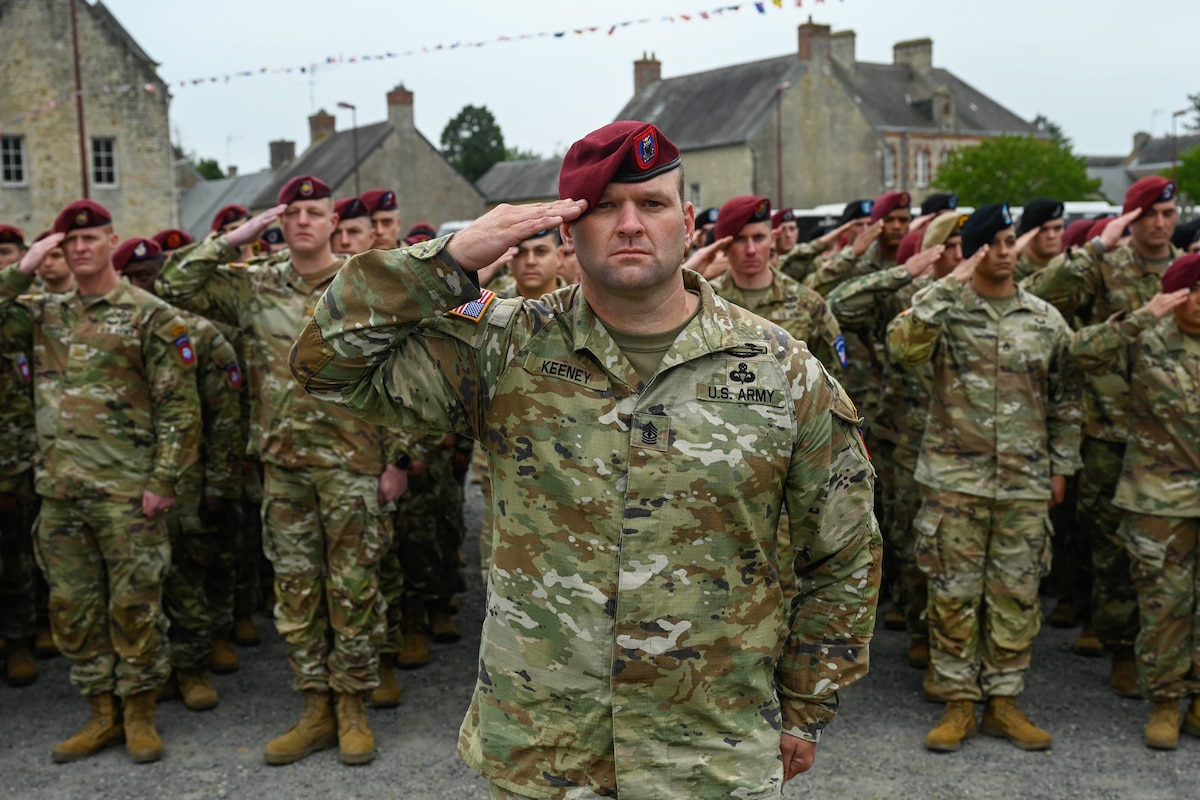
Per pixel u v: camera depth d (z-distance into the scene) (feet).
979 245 15.66
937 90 172.86
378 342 7.36
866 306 18.02
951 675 15.57
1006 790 14.08
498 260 7.32
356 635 15.31
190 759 15.51
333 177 140.36
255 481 20.57
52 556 15.55
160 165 99.14
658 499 7.39
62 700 18.07
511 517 7.68
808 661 8.03
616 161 7.09
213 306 18.76
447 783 14.58
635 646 7.38
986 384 15.64
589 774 7.52
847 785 14.24
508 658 7.70
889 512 21.13
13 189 93.50
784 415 7.56
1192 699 15.85
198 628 17.56
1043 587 21.56
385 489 15.52
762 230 16.71
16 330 16.99
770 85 146.30
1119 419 17.51
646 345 7.57
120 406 15.55
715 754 7.54
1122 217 19.11
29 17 92.73
